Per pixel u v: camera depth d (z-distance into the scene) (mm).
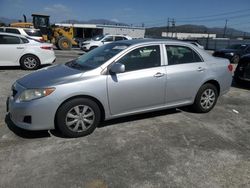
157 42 5422
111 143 4500
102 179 3529
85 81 4559
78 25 36188
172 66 5477
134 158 4055
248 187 3473
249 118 6051
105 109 4816
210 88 6102
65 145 4383
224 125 5523
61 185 3389
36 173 3611
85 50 22797
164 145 4500
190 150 4363
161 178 3588
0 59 10945
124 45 5242
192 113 6141
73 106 4520
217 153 4301
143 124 5344
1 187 3320
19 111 4402
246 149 4492
